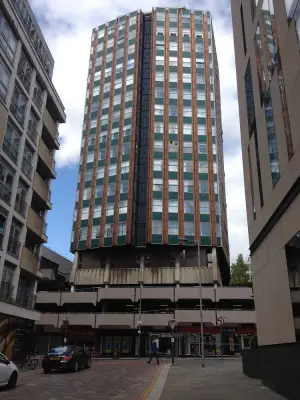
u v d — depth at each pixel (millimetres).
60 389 12586
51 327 51562
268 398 9906
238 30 20594
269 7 14281
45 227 28578
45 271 49656
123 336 51781
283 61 12289
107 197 60312
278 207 12742
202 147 62562
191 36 72750
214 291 51000
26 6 26844
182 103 66312
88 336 51656
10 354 22812
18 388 12656
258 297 15883
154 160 61406
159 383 14242
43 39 30234
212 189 59281
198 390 11867
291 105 11500
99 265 57906
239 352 51719
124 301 54062
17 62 24094
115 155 63438
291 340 11523
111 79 71750
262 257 15211
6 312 21500
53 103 30500
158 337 50594
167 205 57906
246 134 18375
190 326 49125
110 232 57406
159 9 75500
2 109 21844
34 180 26594
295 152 11148
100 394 11422
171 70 69375
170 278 54219
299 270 10969
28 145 25891
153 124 64500
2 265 21469
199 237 55781
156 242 55344
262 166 15055
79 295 53375
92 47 77625
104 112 68750
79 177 64438
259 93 15742
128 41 74375
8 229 22312
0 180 21719
